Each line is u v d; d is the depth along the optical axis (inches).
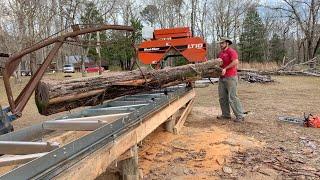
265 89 591.2
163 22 1892.2
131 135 157.5
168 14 1886.1
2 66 168.7
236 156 203.3
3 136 135.8
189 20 1891.0
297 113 341.7
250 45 2031.3
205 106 396.8
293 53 2209.6
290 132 257.8
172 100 242.5
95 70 1357.0
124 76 185.0
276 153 208.2
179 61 478.9
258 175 176.2
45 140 149.3
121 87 182.9
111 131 138.1
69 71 1414.9
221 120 303.3
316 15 1344.7
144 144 225.0
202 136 242.4
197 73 261.4
